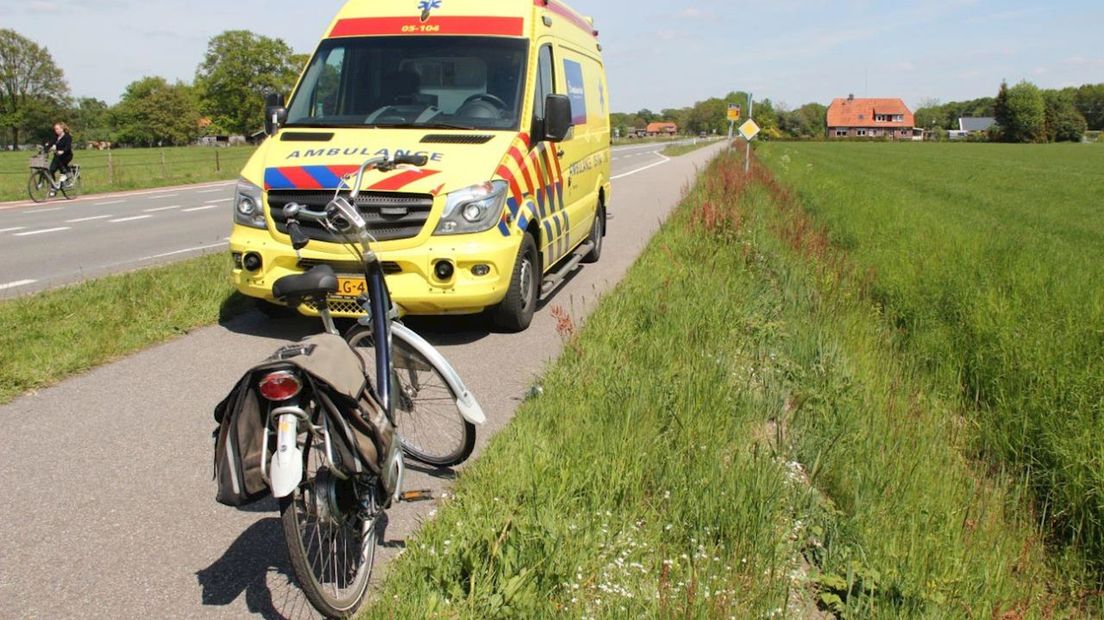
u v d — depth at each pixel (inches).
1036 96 5836.6
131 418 218.4
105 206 805.9
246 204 282.8
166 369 257.3
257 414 122.0
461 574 140.6
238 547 158.9
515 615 129.6
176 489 181.0
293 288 140.5
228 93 4717.0
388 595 133.6
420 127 303.0
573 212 379.9
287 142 296.4
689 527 159.0
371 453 133.5
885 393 249.8
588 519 157.9
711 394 220.1
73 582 145.6
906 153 3058.6
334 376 127.0
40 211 749.9
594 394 217.8
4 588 142.9
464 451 181.2
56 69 4530.0
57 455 195.6
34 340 268.7
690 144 3302.2
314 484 127.2
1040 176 1605.6
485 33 325.4
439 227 270.7
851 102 7731.3
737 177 853.8
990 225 677.3
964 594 147.1
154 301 319.9
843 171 1547.7
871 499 177.8
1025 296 356.8
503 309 297.0
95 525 165.0
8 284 382.6
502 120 307.6
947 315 350.6
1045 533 187.6
